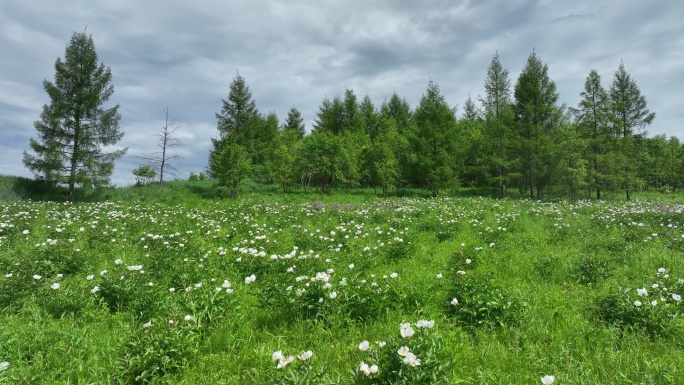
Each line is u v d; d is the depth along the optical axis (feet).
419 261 26.53
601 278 21.21
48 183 95.91
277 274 20.92
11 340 13.19
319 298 15.70
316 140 118.62
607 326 15.06
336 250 27.84
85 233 35.29
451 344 13.10
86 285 18.89
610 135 106.22
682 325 13.65
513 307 15.58
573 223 43.47
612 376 11.26
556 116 107.04
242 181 102.73
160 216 49.57
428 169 109.70
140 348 11.98
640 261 24.66
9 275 19.80
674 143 203.62
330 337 13.96
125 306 17.51
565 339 13.75
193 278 20.79
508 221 43.68
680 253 26.25
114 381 11.11
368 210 57.36
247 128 153.48
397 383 9.78
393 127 158.51
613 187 106.22
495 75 114.42
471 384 10.91
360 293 16.07
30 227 38.45
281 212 55.88
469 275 18.06
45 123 89.86
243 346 13.47
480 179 141.08
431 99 115.34
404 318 15.20
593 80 107.96
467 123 164.14
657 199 102.12
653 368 11.19
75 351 13.02
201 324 14.25
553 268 23.35
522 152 104.37
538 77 116.67
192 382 11.21
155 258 24.62
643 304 15.01
